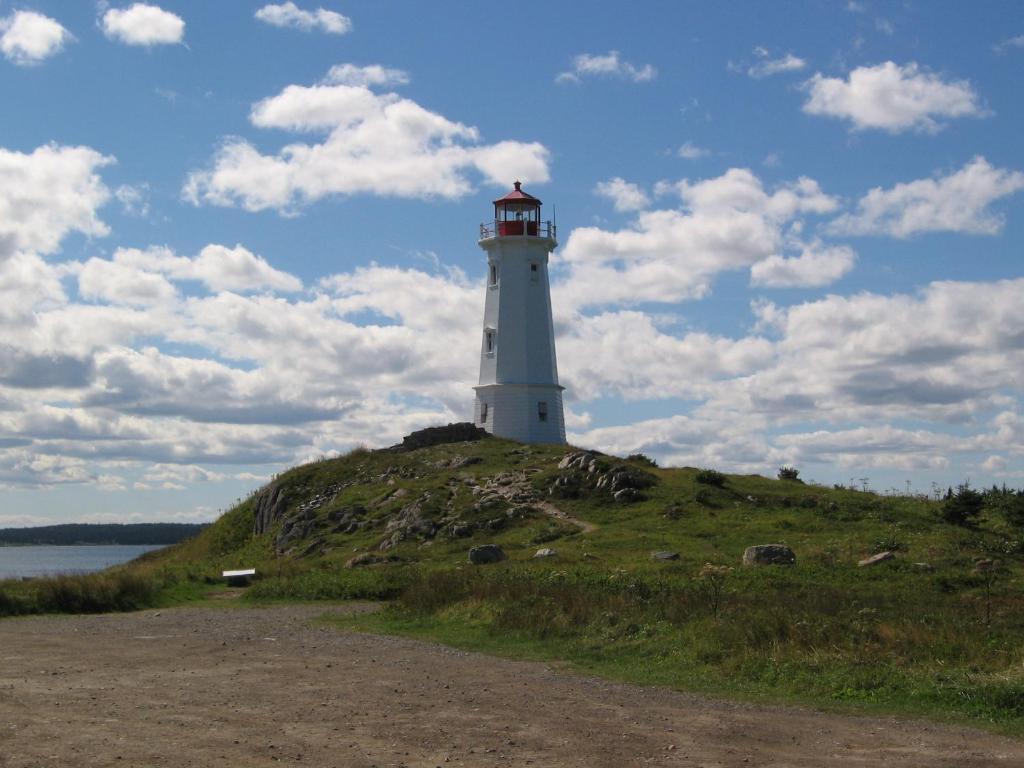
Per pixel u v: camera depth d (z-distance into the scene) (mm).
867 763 14484
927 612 27672
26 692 18109
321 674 21094
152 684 19391
